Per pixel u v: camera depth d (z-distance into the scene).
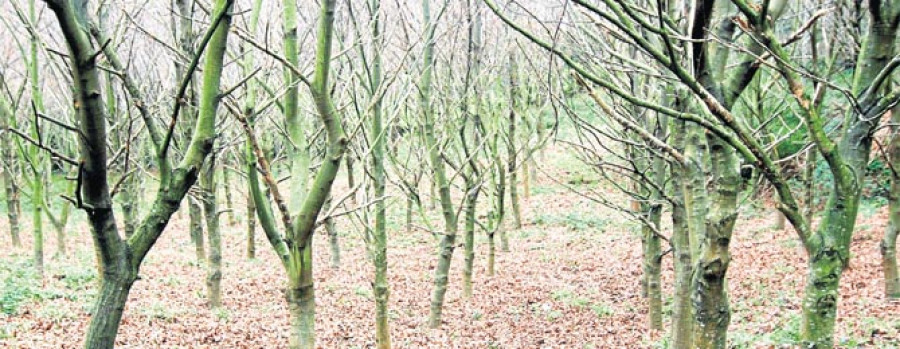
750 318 10.24
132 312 11.16
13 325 9.77
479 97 11.90
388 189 17.56
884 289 10.75
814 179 19.73
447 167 23.84
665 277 14.24
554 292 13.45
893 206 10.26
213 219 11.70
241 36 3.88
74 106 2.52
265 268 16.09
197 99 10.32
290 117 4.75
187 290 13.38
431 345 10.08
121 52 9.68
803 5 10.77
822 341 2.82
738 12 3.34
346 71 8.84
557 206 23.50
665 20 3.30
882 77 2.68
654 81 7.02
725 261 3.16
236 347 9.62
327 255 18.30
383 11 8.03
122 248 2.77
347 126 8.99
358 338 10.52
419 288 14.41
